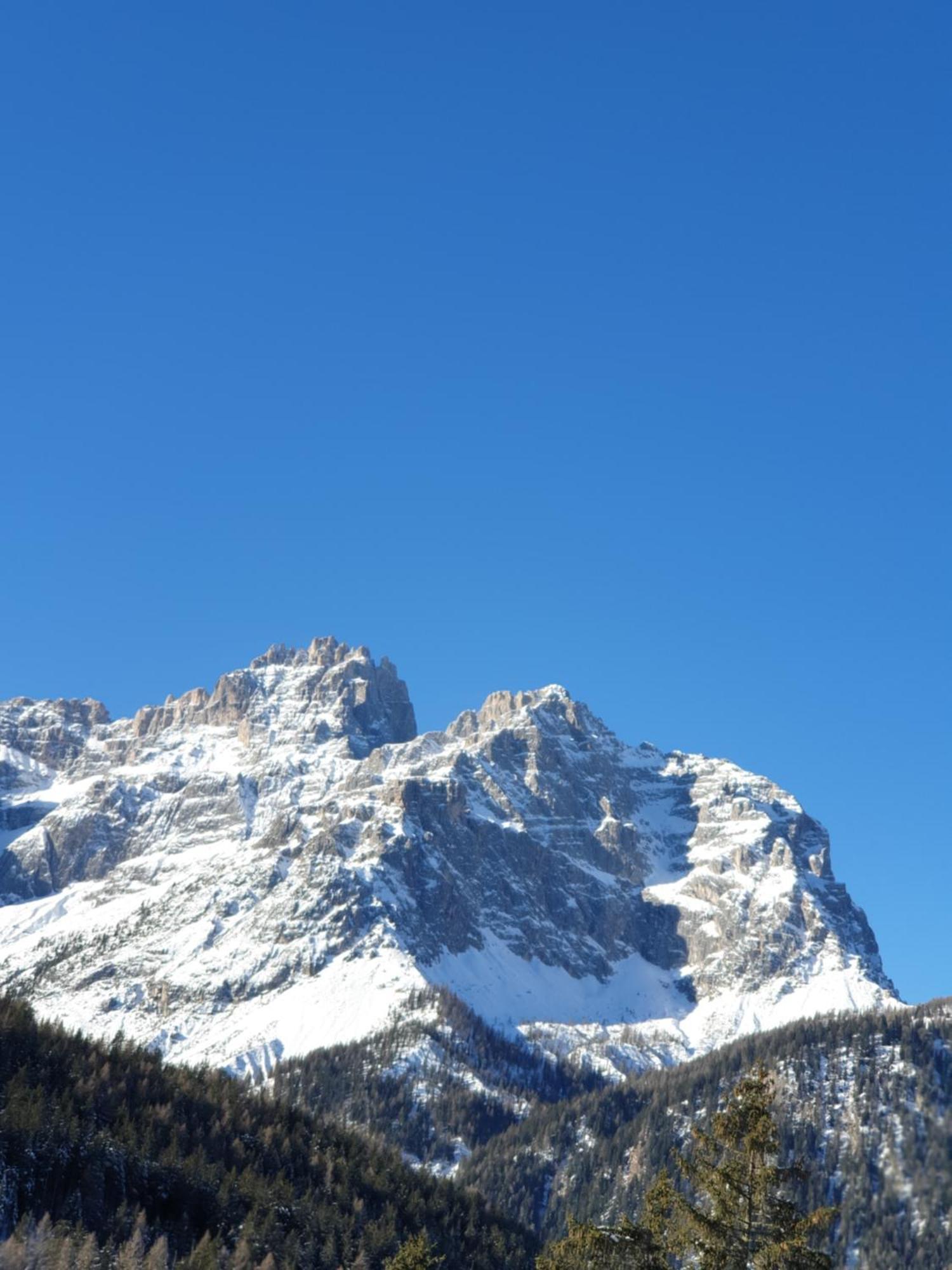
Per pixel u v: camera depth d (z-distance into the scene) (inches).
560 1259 3814.0
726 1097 3501.5
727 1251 3275.1
